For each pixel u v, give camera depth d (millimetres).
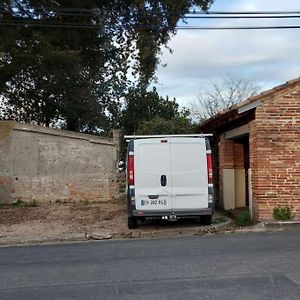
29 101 30281
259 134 14164
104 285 7312
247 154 18344
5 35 21438
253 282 7199
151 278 7656
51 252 10656
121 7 23828
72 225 14938
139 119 36438
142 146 13742
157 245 11016
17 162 20906
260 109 14219
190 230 13461
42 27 22734
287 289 6777
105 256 9789
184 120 23547
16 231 14055
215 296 6535
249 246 10352
